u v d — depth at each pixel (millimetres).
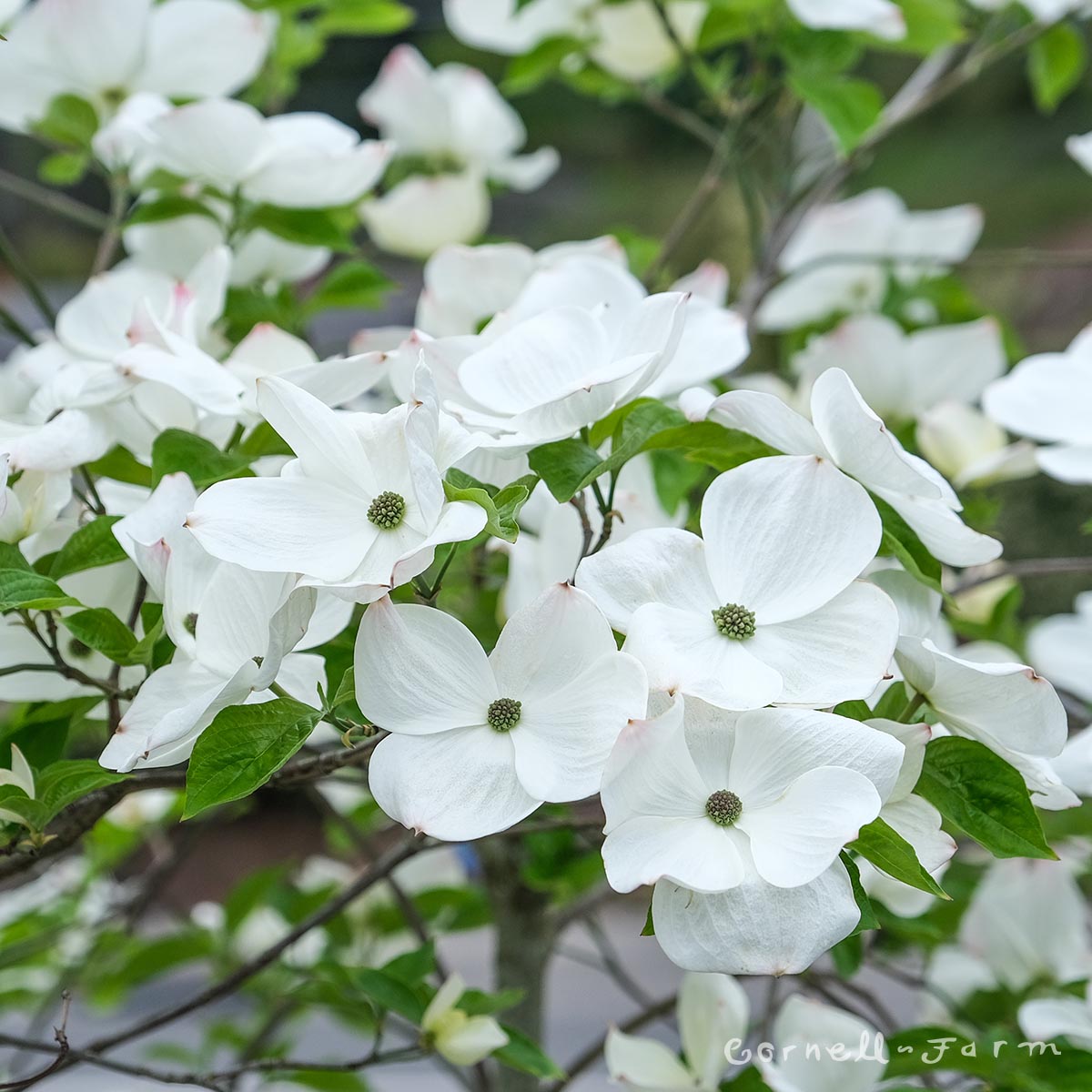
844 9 1729
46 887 2125
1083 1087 1506
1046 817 1895
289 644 1324
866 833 1324
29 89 1725
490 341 1420
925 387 1904
